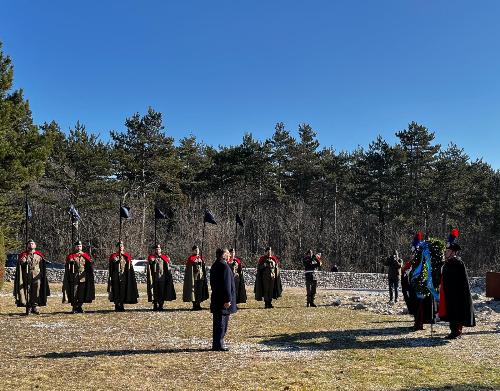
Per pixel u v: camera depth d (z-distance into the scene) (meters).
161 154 46.31
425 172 55.12
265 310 15.75
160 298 15.41
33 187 41.84
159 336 10.56
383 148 52.97
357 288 30.17
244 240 53.09
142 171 45.41
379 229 53.31
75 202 41.28
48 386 6.66
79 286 14.38
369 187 52.94
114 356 8.53
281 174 56.62
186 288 15.44
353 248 55.22
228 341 10.05
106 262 40.91
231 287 9.20
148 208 45.59
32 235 46.34
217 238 48.22
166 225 49.88
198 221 50.09
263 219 54.97
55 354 8.66
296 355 8.73
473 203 55.03
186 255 46.09
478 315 14.40
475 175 55.84
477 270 52.53
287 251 53.00
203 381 6.98
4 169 22.27
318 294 23.19
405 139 55.56
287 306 17.12
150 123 45.84
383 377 7.25
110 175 42.84
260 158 53.34
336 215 57.91
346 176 55.41
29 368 7.62
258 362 8.16
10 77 23.77
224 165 53.06
